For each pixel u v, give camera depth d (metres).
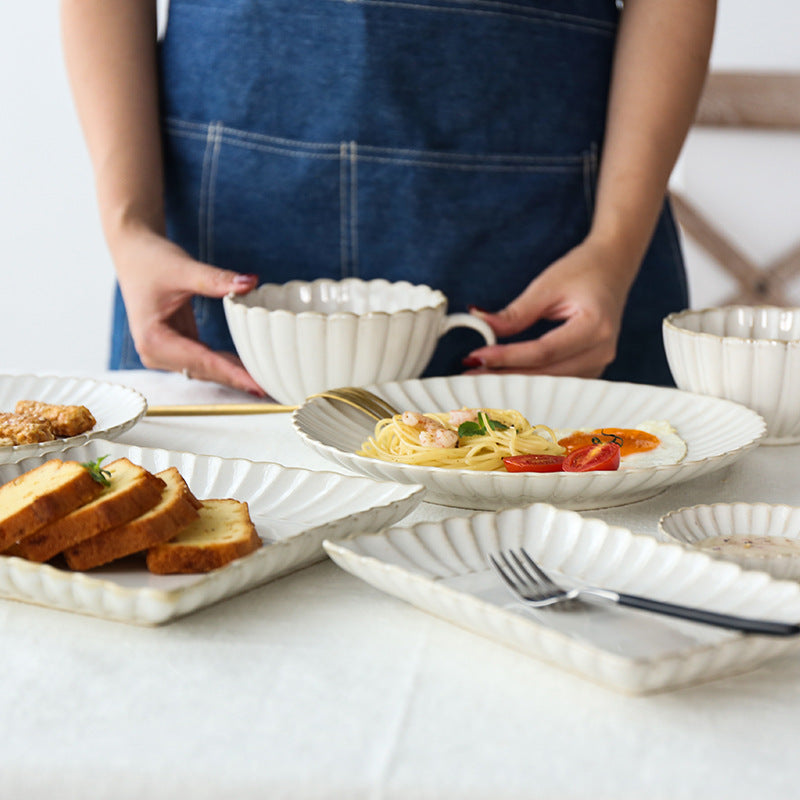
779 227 3.87
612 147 1.53
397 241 1.65
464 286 1.68
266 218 1.64
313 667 0.57
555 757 0.48
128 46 1.52
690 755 0.48
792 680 0.55
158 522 0.65
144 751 0.48
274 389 1.18
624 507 0.86
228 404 1.20
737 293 3.96
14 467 0.80
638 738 0.49
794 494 0.90
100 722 0.51
